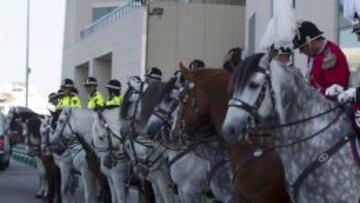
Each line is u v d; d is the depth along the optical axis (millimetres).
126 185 12516
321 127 6258
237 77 6285
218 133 8219
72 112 14453
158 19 31359
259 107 6211
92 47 42594
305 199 6246
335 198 6059
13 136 25344
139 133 10703
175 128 8867
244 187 7504
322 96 6488
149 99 10273
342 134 6191
